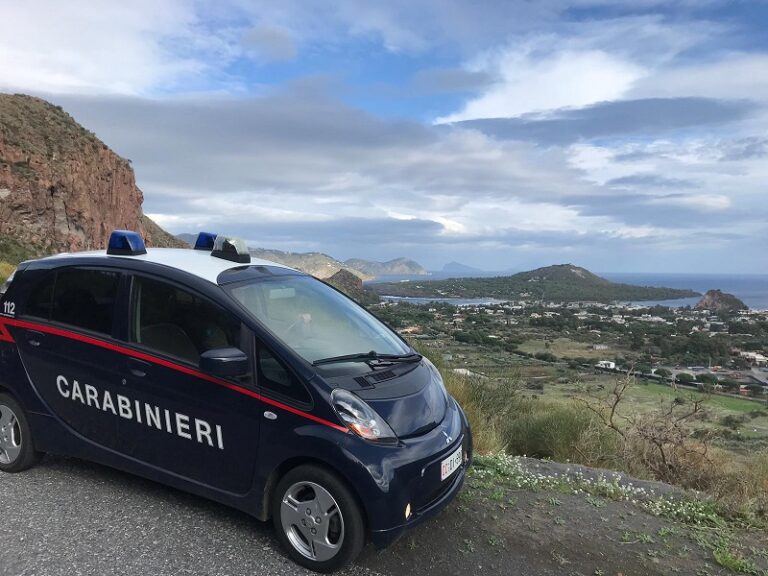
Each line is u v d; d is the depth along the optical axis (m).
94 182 75.25
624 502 4.64
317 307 4.16
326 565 3.17
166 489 4.12
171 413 3.65
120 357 3.83
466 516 4.06
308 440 3.18
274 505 3.36
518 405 8.82
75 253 4.41
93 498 3.94
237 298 3.68
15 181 63.38
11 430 4.36
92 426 4.00
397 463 3.16
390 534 3.13
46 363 4.14
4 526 3.51
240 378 3.43
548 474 5.42
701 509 4.49
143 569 3.11
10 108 70.94
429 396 3.76
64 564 3.12
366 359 3.74
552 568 3.43
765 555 3.78
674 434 6.30
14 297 4.36
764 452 6.68
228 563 3.22
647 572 3.46
